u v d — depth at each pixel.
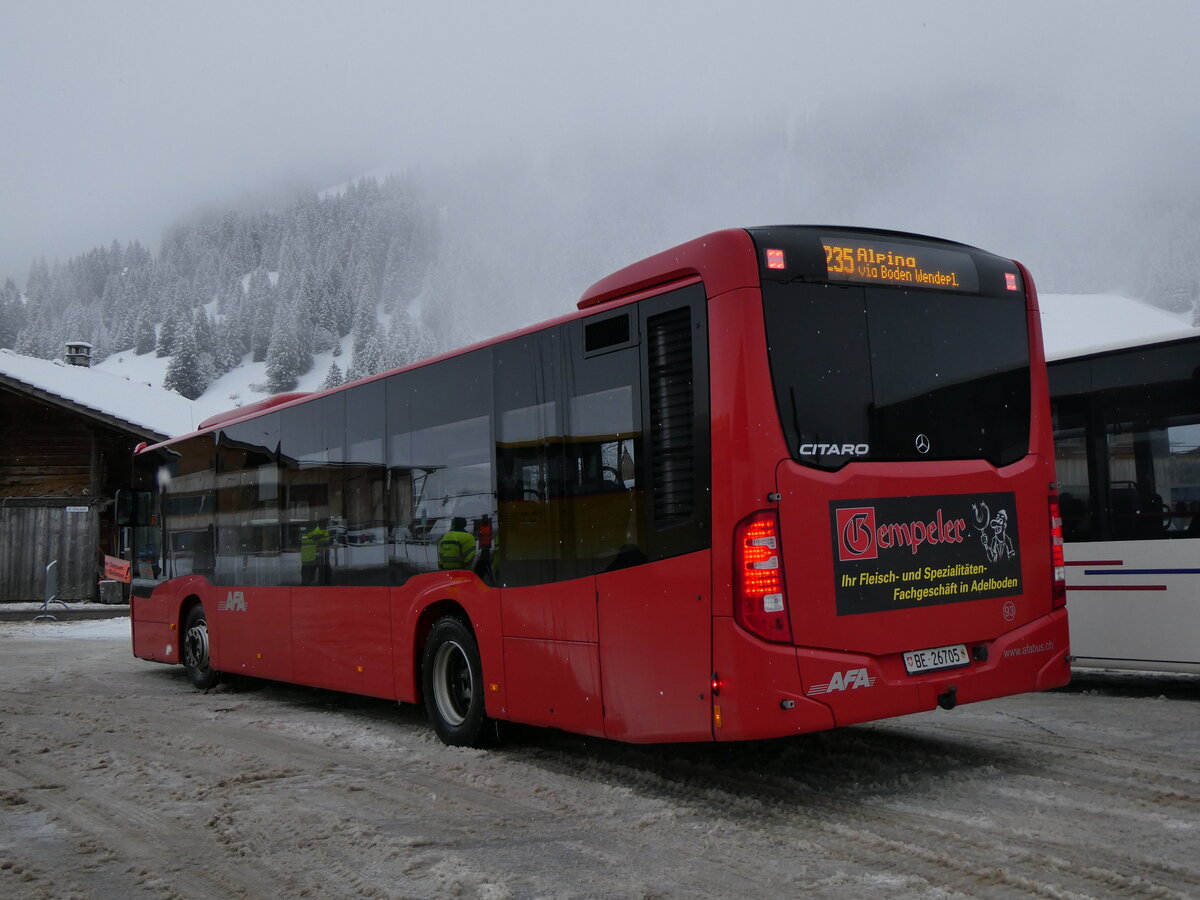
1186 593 8.24
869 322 5.44
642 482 5.55
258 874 4.50
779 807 5.26
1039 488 5.95
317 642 8.96
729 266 5.16
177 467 11.98
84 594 27.66
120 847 4.99
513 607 6.55
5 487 28.28
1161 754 6.27
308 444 9.24
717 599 5.04
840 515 5.15
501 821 5.22
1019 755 6.28
